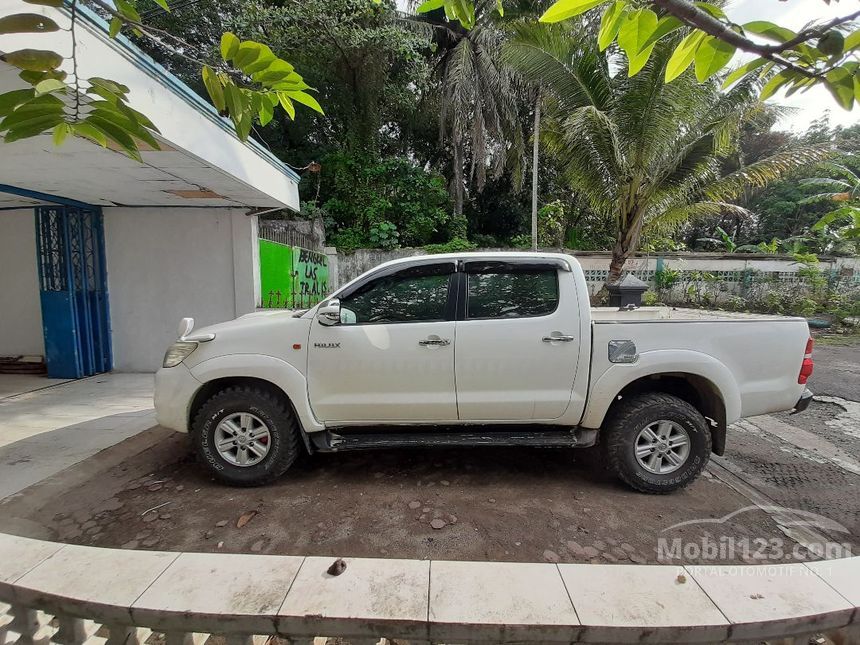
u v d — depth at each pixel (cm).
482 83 1305
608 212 1033
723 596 188
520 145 1391
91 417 505
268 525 293
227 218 704
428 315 340
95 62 318
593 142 912
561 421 339
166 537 281
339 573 201
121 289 719
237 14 1059
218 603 182
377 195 1286
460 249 1207
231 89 182
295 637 179
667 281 1348
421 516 303
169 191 594
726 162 2081
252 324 344
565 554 264
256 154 575
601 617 176
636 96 863
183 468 375
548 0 1129
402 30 1105
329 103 1259
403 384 333
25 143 400
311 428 336
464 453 404
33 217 698
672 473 328
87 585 191
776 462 400
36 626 197
